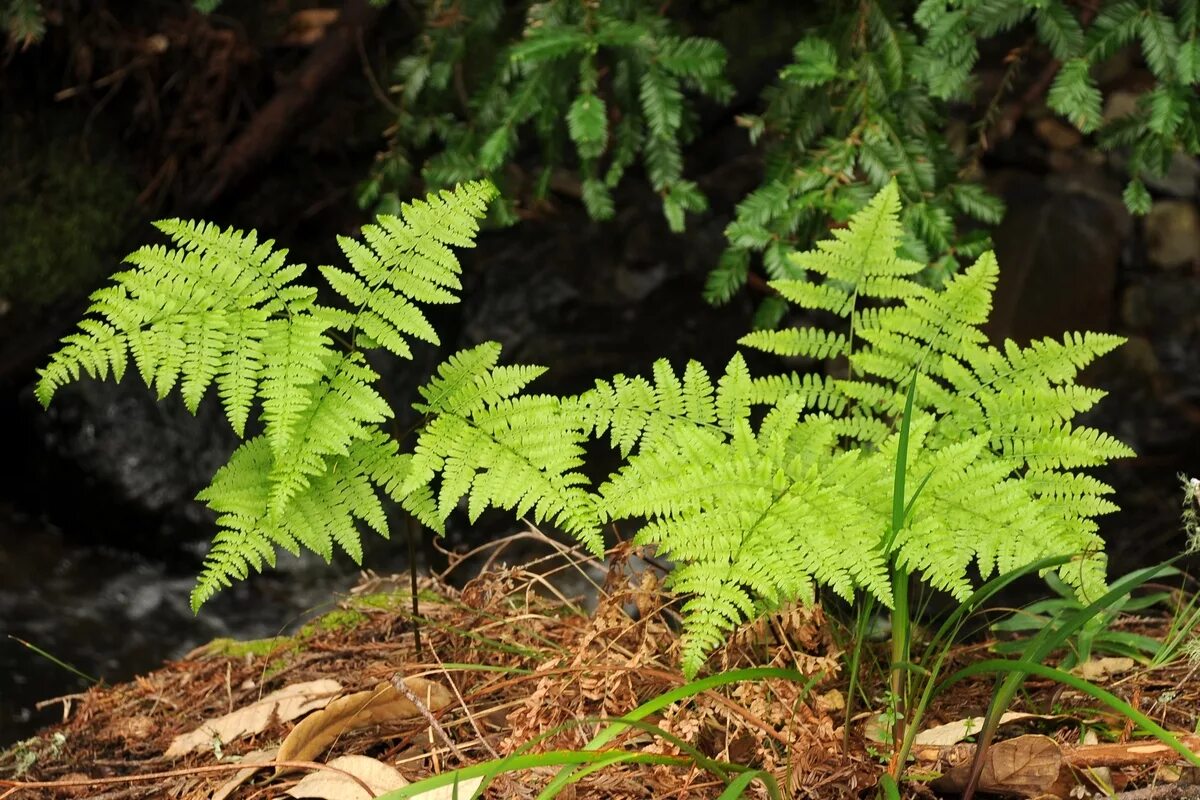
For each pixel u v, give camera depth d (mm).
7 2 2881
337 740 2234
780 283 2248
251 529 2186
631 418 2205
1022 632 2369
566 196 3361
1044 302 3139
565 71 2582
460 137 2635
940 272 2482
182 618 2943
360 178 3459
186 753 2277
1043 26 2475
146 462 3074
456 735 2229
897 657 2178
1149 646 2283
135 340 2162
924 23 2477
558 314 3164
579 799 2135
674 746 2137
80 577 3016
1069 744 2166
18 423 3184
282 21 3572
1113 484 2953
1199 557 2711
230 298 2186
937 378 2529
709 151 3426
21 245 3279
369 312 2201
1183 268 3332
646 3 2553
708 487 2139
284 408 2152
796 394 2201
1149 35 2447
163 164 3443
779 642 2254
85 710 2377
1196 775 2104
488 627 2316
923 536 2127
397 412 3045
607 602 2238
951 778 2123
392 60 3510
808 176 2498
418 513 2197
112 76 3336
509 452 2180
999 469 2148
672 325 3158
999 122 3234
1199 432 3027
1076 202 3238
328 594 2945
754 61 3434
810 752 2131
